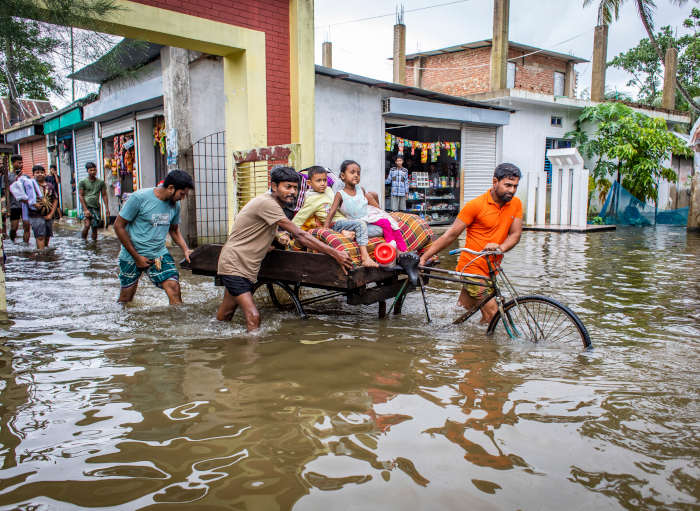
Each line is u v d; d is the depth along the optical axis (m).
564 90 24.98
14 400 3.11
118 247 10.50
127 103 12.42
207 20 7.70
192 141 10.44
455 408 3.01
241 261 4.66
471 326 4.83
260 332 4.61
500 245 4.88
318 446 2.58
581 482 2.27
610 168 18.11
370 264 4.77
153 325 4.80
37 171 10.02
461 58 23.42
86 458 2.46
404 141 14.23
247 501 2.12
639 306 5.59
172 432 2.72
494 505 2.10
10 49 5.86
